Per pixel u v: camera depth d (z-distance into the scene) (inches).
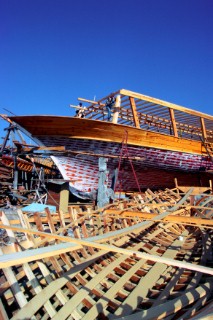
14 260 142.7
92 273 213.5
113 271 224.1
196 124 643.5
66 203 511.2
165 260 155.6
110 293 180.4
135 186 612.7
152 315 134.2
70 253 239.9
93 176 528.4
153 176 597.3
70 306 158.4
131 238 315.6
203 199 466.0
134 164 539.5
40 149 470.9
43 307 165.9
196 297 154.6
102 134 457.4
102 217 341.7
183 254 278.2
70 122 433.7
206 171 598.5
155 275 210.2
